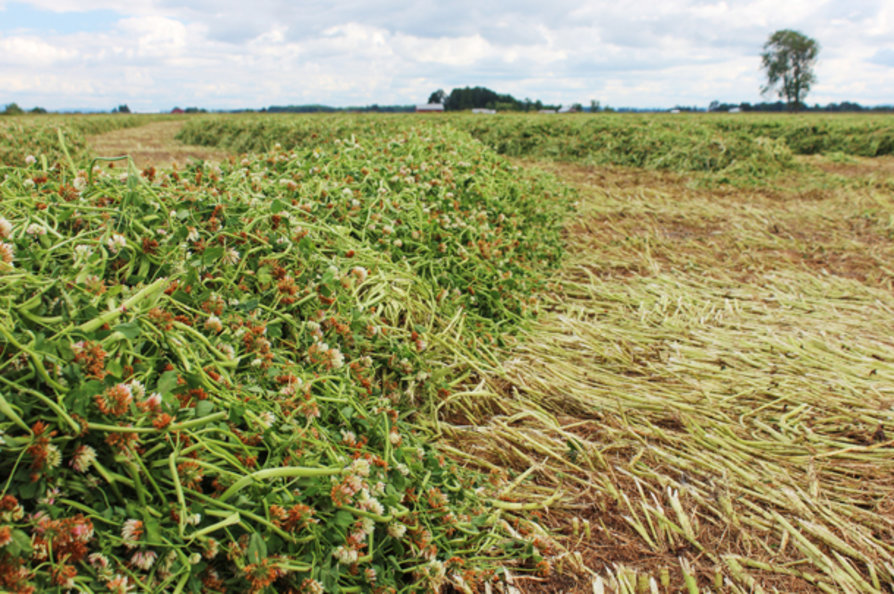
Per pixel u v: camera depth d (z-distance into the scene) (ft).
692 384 11.23
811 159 56.08
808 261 20.29
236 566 5.28
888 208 28.96
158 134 84.23
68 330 5.51
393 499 6.44
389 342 9.76
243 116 95.66
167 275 7.73
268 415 6.30
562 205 25.54
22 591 4.08
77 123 79.30
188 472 5.22
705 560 7.25
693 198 31.35
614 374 11.70
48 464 4.63
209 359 6.66
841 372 11.82
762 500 8.27
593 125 53.62
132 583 4.77
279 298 8.48
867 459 9.18
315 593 5.40
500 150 56.80
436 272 12.91
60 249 7.09
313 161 15.87
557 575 6.96
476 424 9.88
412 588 6.18
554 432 9.71
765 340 13.16
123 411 4.99
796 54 229.45
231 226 8.87
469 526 7.17
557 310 15.11
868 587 6.84
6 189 8.68
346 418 7.39
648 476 8.66
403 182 15.37
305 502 6.00
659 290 16.51
